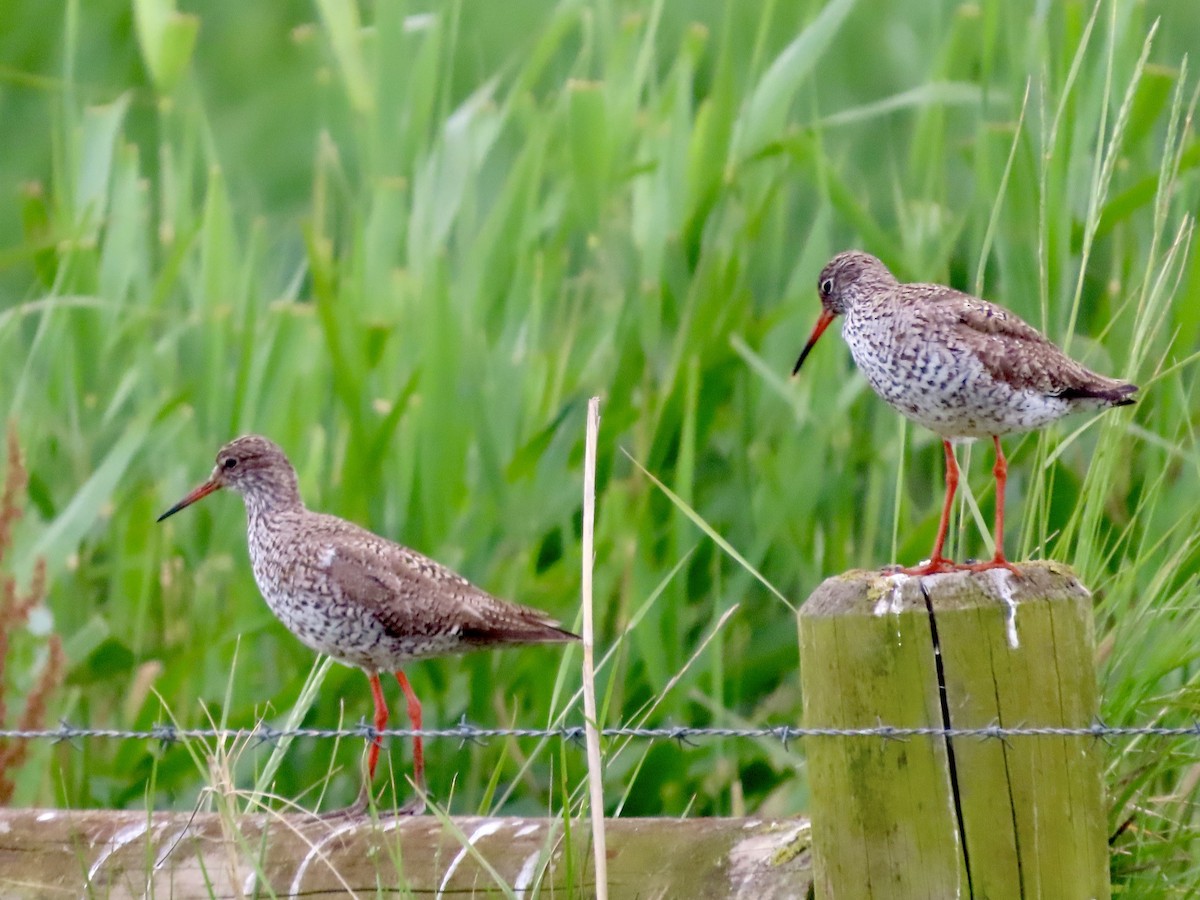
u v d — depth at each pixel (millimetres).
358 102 13008
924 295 8281
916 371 8047
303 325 12453
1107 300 11109
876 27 15352
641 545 11125
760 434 12328
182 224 13508
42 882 6715
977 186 11375
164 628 12180
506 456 12211
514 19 16578
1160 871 7418
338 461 12602
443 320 11391
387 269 12852
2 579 10531
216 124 16938
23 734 6797
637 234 12586
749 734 5938
